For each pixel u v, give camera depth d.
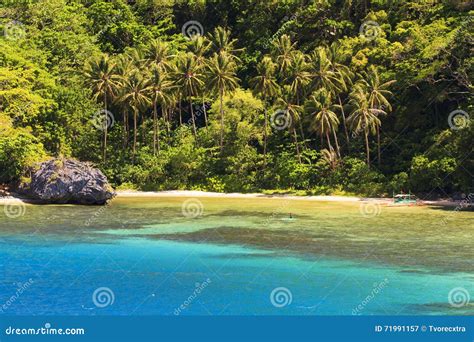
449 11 127.00
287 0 155.88
